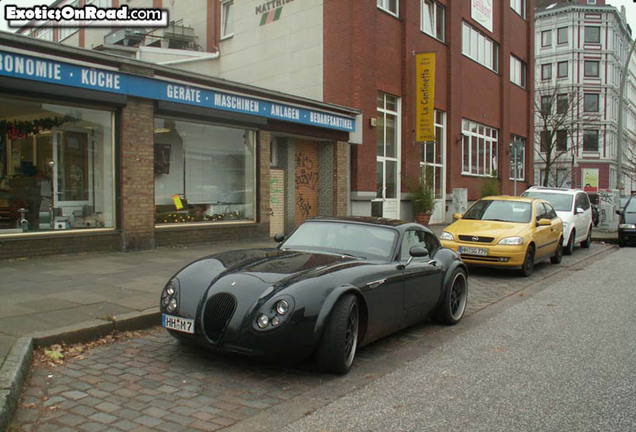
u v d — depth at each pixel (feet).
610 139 192.44
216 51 69.31
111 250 35.06
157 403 13.25
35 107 31.96
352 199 56.39
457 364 17.22
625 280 34.96
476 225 36.63
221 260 17.65
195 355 17.02
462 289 23.52
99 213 35.09
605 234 68.44
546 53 196.44
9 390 12.16
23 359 14.40
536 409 13.50
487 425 12.48
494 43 93.04
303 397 13.99
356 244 19.79
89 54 32.30
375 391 14.61
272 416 12.73
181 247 39.19
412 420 12.68
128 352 17.13
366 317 16.84
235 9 67.00
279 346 14.42
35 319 18.53
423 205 63.26
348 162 55.62
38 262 30.32
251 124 44.34
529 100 108.47
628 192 220.64
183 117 39.22
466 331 21.71
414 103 65.67
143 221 36.45
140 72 35.22
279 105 45.91
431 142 71.92
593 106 191.21
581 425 12.56
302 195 53.57
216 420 12.39
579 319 23.85
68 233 32.91
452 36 75.31
